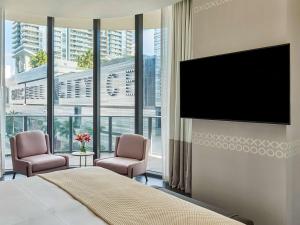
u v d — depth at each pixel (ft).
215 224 5.44
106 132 18.15
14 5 14.32
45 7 14.56
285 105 7.97
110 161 13.75
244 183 9.47
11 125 16.79
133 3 13.88
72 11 15.23
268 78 8.36
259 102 8.62
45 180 8.24
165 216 5.76
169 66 14.82
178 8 14.15
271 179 8.71
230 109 9.48
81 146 15.76
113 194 6.99
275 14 8.46
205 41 10.69
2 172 15.47
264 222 8.92
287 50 7.84
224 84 9.65
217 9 10.21
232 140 9.82
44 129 17.52
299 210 8.93
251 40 9.11
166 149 15.21
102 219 5.69
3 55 15.43
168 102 14.94
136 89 16.66
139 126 16.74
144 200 6.62
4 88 15.58
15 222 5.49
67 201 6.63
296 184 8.75
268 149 8.77
